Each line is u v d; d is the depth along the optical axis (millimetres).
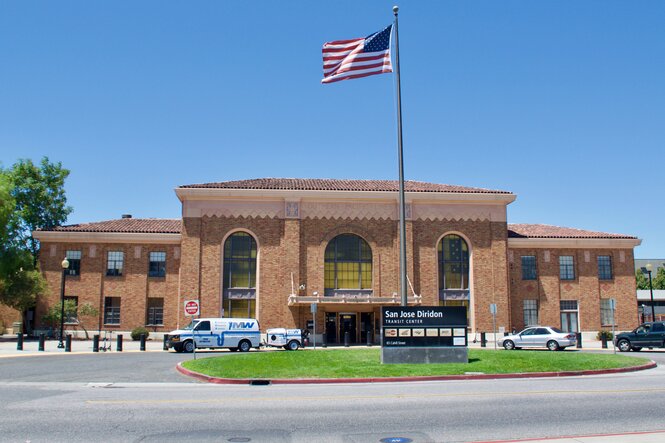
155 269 48156
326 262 46406
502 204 48281
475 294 46938
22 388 18703
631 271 50312
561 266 49938
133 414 13375
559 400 15188
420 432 11398
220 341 36375
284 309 45125
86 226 49812
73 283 47500
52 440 10727
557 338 37625
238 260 46031
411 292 45719
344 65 26938
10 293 44781
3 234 48031
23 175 61500
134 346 41250
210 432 11438
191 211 45906
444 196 47125
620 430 11508
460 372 21469
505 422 12328
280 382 20172
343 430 11609
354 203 46969
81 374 22984
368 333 43344
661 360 28844
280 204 46531
